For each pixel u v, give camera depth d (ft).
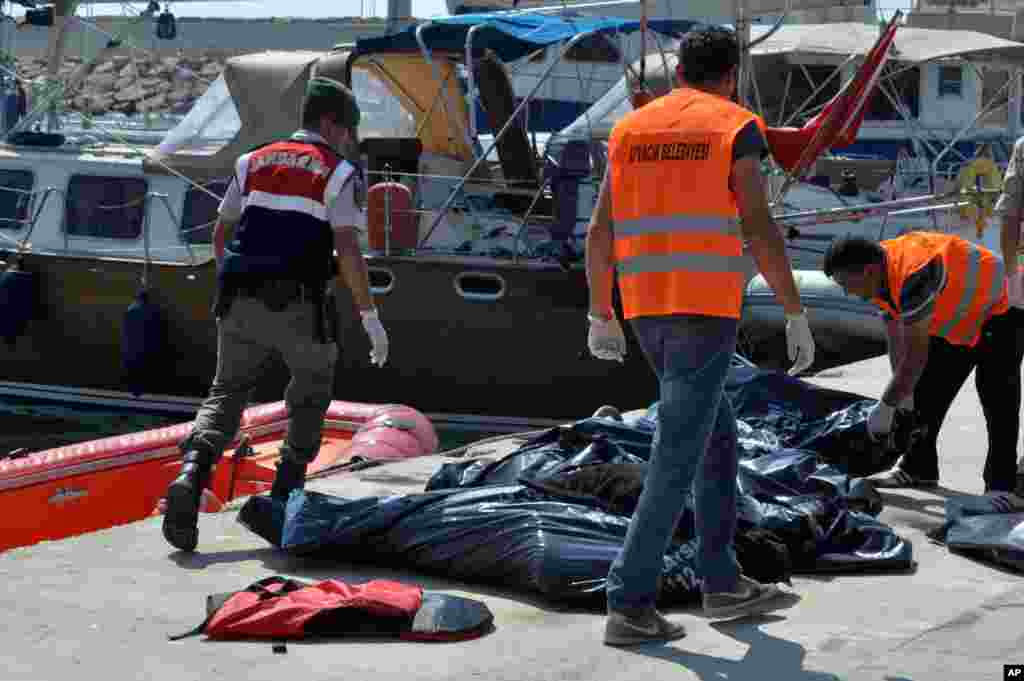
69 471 29.19
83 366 53.72
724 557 15.44
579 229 47.88
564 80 63.72
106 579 17.44
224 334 19.61
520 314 47.42
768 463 21.07
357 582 17.48
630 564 14.56
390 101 55.62
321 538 18.06
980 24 79.41
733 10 44.88
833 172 60.13
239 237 19.40
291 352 19.47
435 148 55.31
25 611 15.92
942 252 21.44
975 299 21.74
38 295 53.36
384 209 47.83
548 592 16.22
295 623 14.87
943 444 27.84
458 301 47.67
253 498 19.15
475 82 53.47
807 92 66.39
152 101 102.12
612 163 14.51
